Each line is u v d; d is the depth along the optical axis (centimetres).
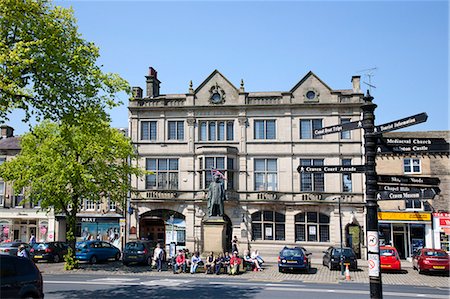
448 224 3441
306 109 3778
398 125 855
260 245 3656
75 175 2597
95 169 2806
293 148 3741
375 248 847
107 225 4134
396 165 3569
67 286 1905
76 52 1683
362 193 3619
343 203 3616
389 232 3556
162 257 2739
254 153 3775
